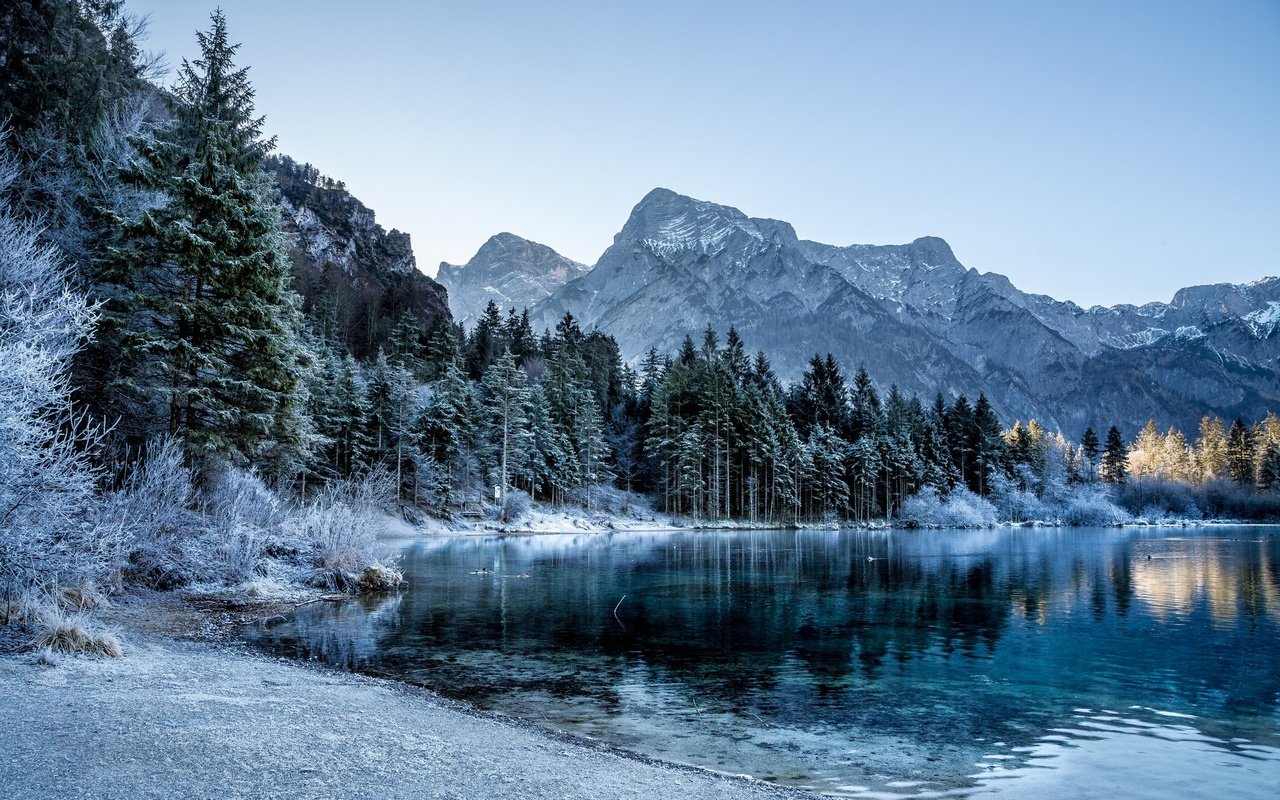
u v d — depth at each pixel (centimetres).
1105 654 1638
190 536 2223
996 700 1247
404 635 1716
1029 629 1950
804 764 909
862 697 1252
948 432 11150
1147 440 17450
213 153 2389
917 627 1964
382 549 3039
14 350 1141
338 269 15100
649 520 8462
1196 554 4716
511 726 992
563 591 2600
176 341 2217
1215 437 15762
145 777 589
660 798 693
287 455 2930
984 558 4338
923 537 7006
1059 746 1010
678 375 9581
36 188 2295
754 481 8800
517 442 7481
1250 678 1423
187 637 1527
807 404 10719
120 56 2994
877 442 9881
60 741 675
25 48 2548
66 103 2522
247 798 559
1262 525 11356
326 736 793
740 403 8950
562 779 724
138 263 2258
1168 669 1499
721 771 863
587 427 8600
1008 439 12225
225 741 723
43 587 1354
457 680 1303
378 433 6256
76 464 1291
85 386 2208
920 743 1010
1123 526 10494
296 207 16075
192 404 2367
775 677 1387
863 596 2595
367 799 588
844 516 9612
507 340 11694
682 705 1181
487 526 6700
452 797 616
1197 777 901
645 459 9656
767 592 2683
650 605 2314
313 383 5456
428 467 6419
